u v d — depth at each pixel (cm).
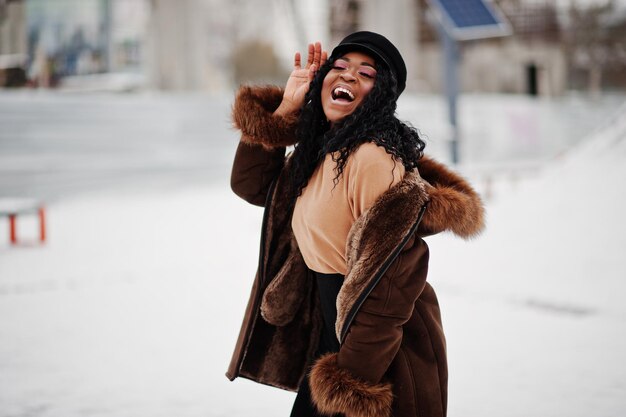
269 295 203
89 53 2114
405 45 2759
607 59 3572
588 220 650
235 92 211
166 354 405
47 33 2022
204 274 654
